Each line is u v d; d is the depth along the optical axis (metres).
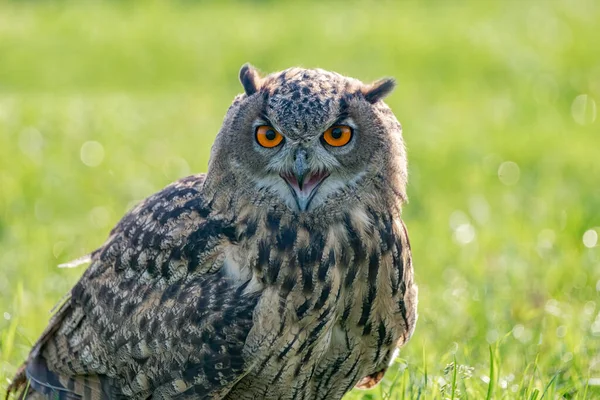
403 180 8.45
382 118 8.26
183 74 30.12
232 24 35.50
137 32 34.16
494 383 9.45
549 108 25.33
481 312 11.76
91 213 16.47
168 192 8.91
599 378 9.85
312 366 8.40
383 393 9.91
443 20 35.34
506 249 14.35
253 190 8.22
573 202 17.06
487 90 27.47
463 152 21.05
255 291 8.23
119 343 8.73
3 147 19.75
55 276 13.19
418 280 13.34
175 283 8.48
